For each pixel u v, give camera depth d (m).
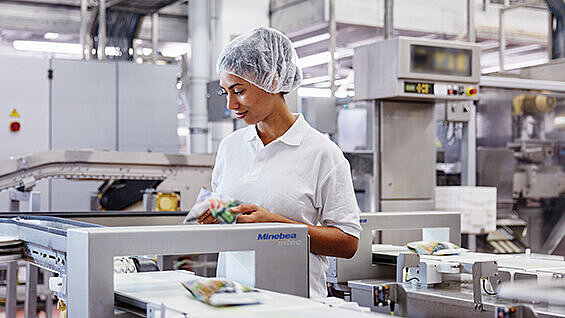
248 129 1.65
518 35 6.47
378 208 3.27
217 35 6.35
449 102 3.53
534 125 4.18
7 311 2.59
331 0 5.78
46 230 1.24
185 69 8.58
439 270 1.74
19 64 5.16
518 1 6.21
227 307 0.93
